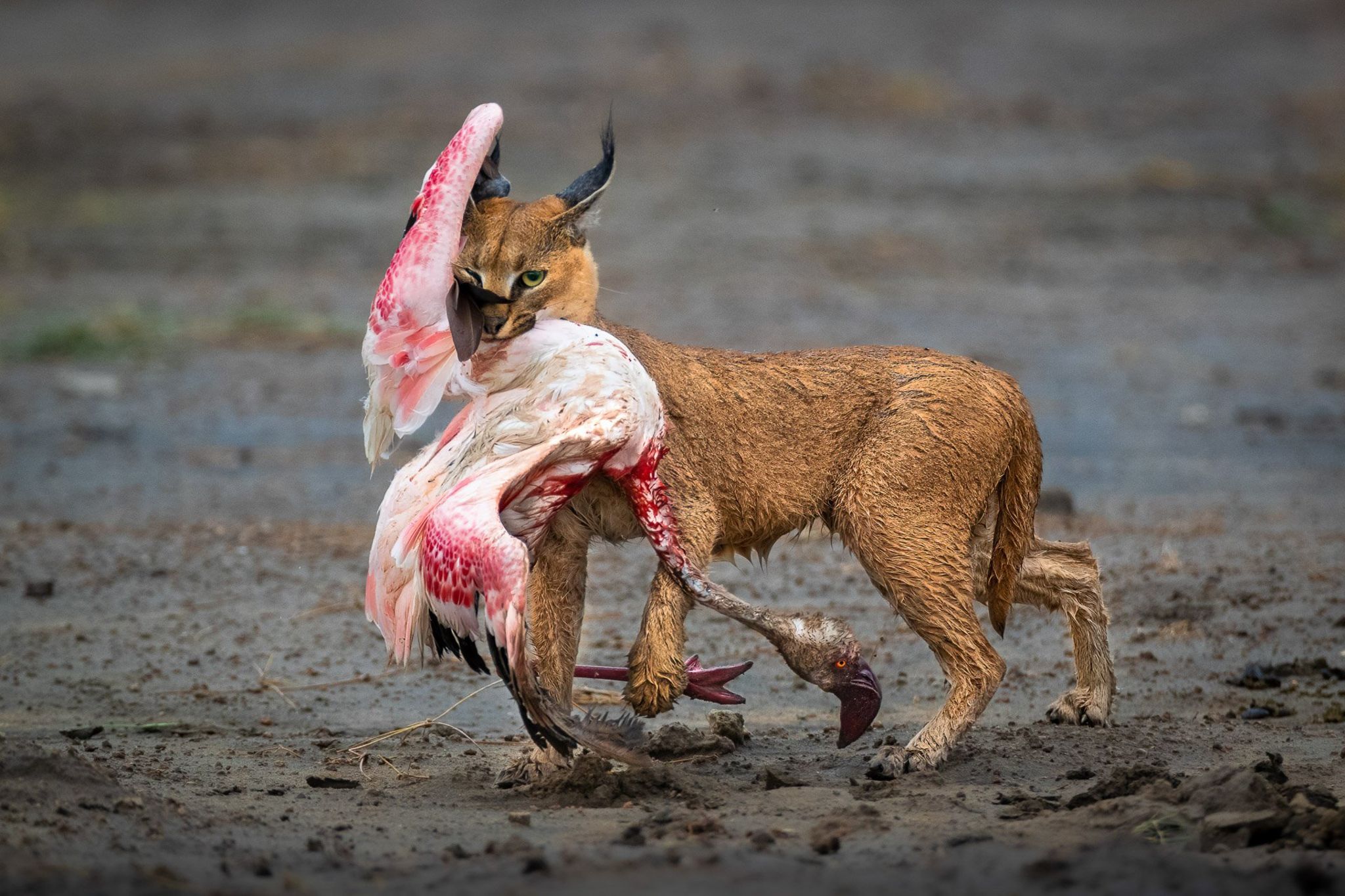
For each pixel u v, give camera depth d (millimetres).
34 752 16656
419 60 102750
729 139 83188
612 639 25344
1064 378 47281
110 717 21766
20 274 61719
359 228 68562
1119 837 15023
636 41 107562
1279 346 51406
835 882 13531
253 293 58906
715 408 18844
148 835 15211
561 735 15750
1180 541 30422
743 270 61094
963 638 18812
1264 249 66375
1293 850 14508
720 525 19266
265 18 122625
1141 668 23422
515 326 17578
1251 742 19703
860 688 17656
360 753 19859
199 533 32281
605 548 31000
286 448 40812
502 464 16375
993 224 69125
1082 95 96750
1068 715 20750
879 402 19172
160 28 120000
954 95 94688
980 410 19109
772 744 20391
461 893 13398
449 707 22312
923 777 18188
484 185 18469
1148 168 78438
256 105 92125
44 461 39344
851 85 94875
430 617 16828
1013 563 19922
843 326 53062
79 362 50406
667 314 54469
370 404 17859
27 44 115062
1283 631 24688
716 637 25375
